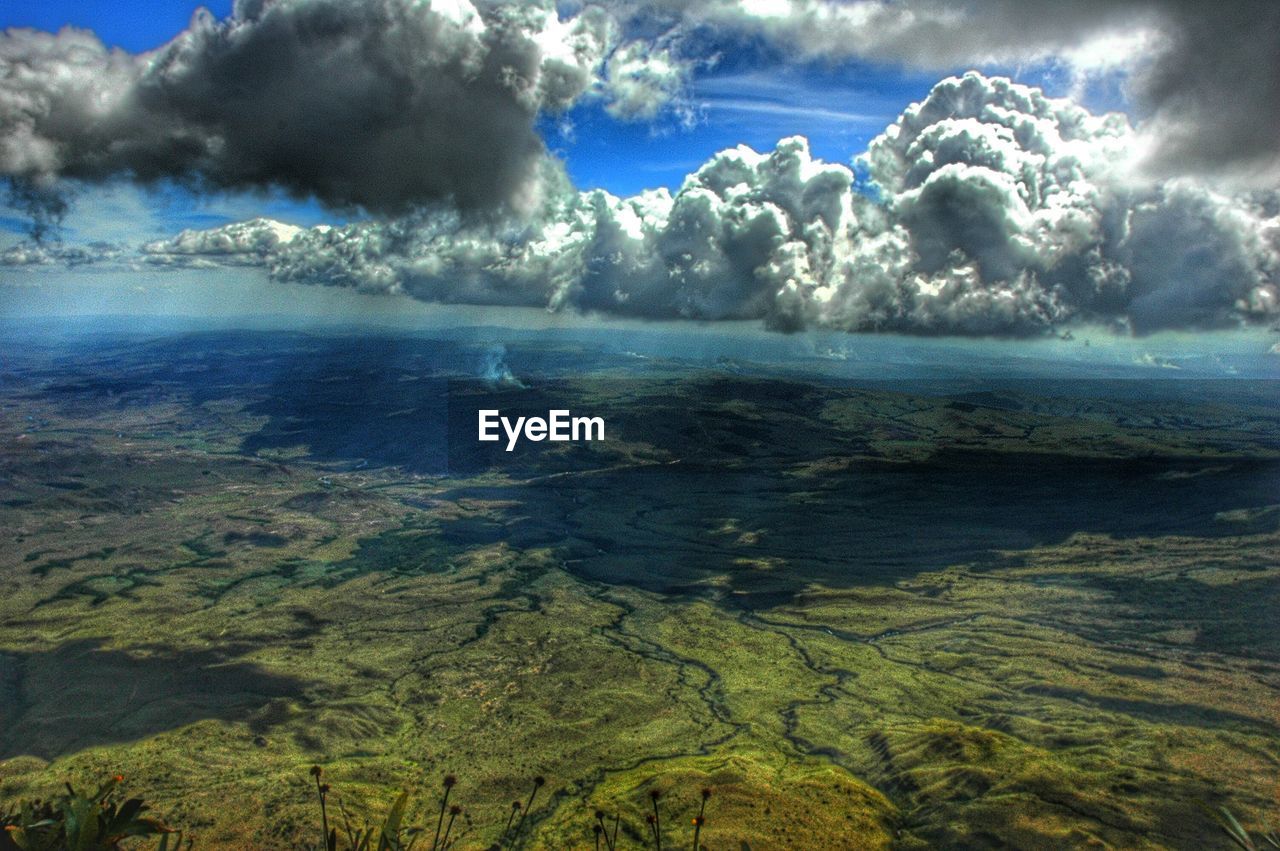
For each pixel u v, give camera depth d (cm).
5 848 627
